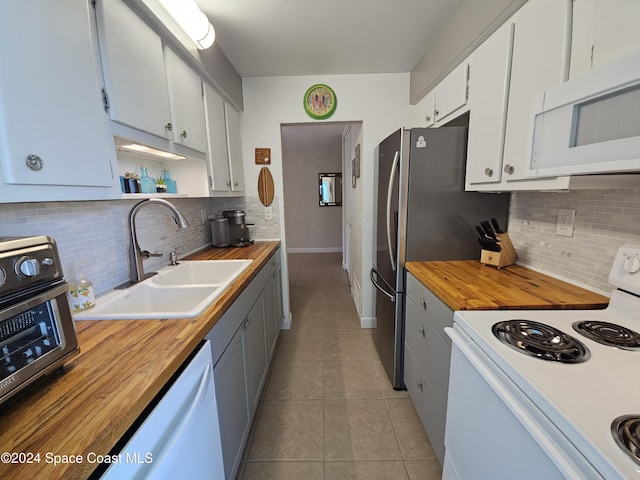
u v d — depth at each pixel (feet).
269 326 6.72
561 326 2.99
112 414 1.78
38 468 1.45
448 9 5.07
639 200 3.22
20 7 2.15
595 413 1.81
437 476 4.28
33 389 2.02
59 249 3.42
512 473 2.31
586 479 1.63
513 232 5.35
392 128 7.92
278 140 8.07
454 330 3.38
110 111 3.09
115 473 1.69
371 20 5.37
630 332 2.83
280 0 4.75
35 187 2.29
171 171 5.83
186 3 3.86
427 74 6.49
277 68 7.34
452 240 5.52
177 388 2.39
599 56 2.59
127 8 3.39
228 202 8.43
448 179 5.33
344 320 9.55
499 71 3.97
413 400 5.33
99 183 2.94
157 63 4.02
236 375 4.14
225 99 6.89
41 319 1.99
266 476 4.30
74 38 2.64
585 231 3.91
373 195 8.03
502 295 3.72
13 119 2.11
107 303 3.70
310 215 20.08
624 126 2.03
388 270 6.18
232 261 5.88
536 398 2.04
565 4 2.90
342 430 5.12
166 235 5.86
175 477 2.17
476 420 2.85
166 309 4.55
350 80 7.77
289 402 5.81
